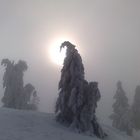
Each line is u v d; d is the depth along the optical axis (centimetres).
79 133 3136
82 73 3356
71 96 3234
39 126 3108
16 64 5478
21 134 2703
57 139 2788
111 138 3462
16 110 3766
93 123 3331
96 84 3306
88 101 3259
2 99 5359
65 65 3397
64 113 3403
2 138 2470
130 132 5772
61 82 3431
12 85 5347
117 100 6006
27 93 5434
